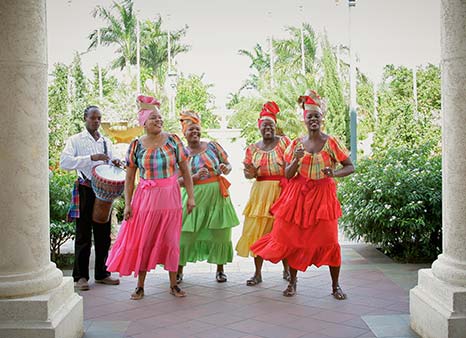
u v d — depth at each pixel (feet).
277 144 20.59
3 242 13.56
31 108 13.74
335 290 18.60
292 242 18.51
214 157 20.86
